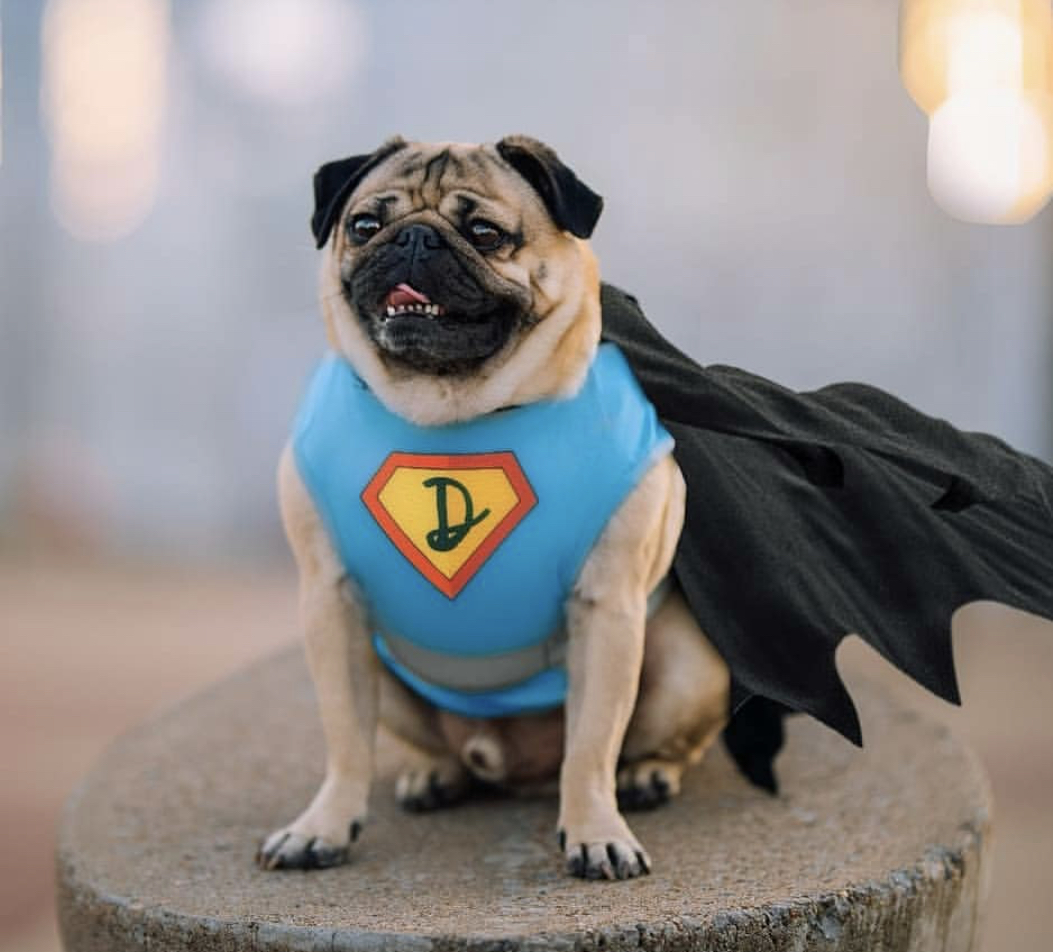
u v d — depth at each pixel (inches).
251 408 178.9
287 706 72.2
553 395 53.2
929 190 161.5
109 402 181.9
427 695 58.6
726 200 164.9
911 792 61.5
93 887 53.6
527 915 50.2
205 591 160.9
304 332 176.4
